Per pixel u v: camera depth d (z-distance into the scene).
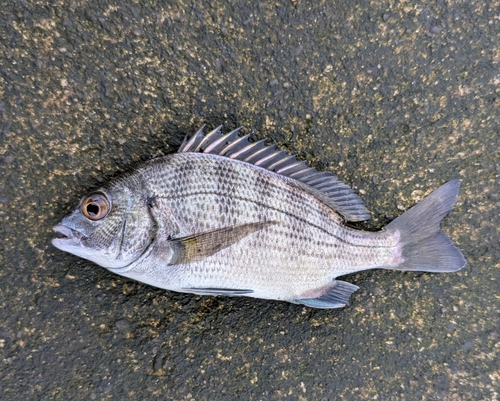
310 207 0.25
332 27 0.26
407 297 0.28
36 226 0.25
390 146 0.27
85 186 0.26
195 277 0.23
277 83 0.26
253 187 0.24
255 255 0.24
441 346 0.27
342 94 0.26
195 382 0.26
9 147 0.25
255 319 0.27
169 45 0.25
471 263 0.27
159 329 0.26
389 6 0.26
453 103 0.27
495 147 0.27
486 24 0.26
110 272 0.26
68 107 0.25
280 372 0.27
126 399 0.26
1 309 0.25
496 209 0.27
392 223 0.26
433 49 0.26
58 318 0.26
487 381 0.27
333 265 0.25
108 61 0.25
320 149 0.27
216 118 0.26
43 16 0.24
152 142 0.26
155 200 0.23
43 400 0.25
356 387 0.27
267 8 0.25
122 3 0.24
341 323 0.27
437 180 0.27
